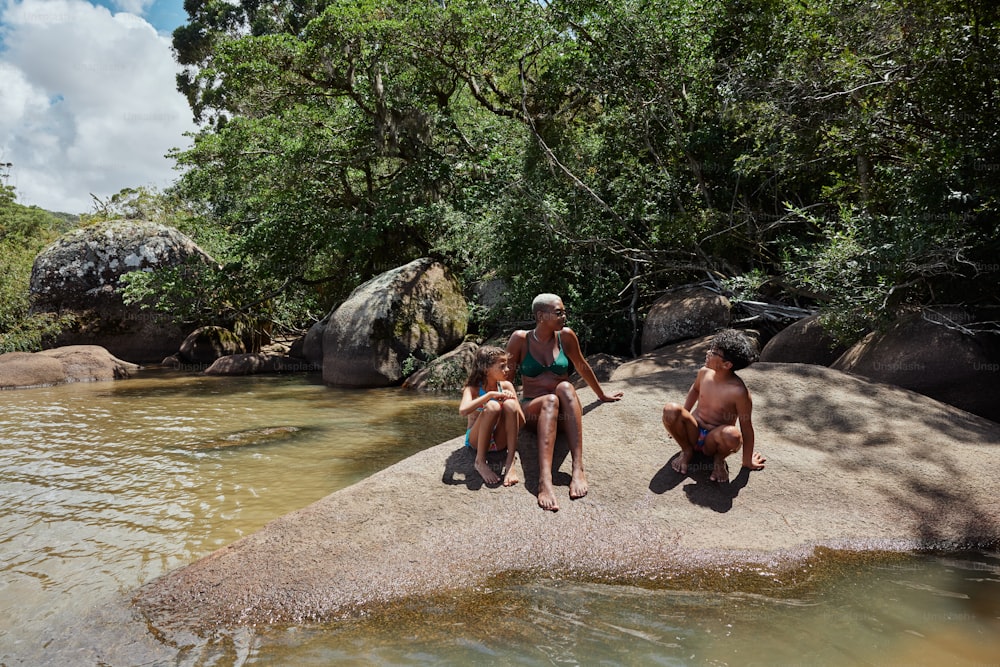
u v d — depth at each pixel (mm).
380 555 4035
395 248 18500
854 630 3361
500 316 14211
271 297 18438
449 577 3926
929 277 7680
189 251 18812
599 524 4359
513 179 13805
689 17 12445
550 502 4473
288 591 3764
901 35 7633
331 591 3758
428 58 16422
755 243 11281
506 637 3371
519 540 4223
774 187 11539
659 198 12445
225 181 18094
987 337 7109
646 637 3342
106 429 9055
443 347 14164
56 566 4570
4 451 7844
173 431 8883
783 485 4703
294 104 17547
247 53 15961
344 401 11359
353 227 16797
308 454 7590
